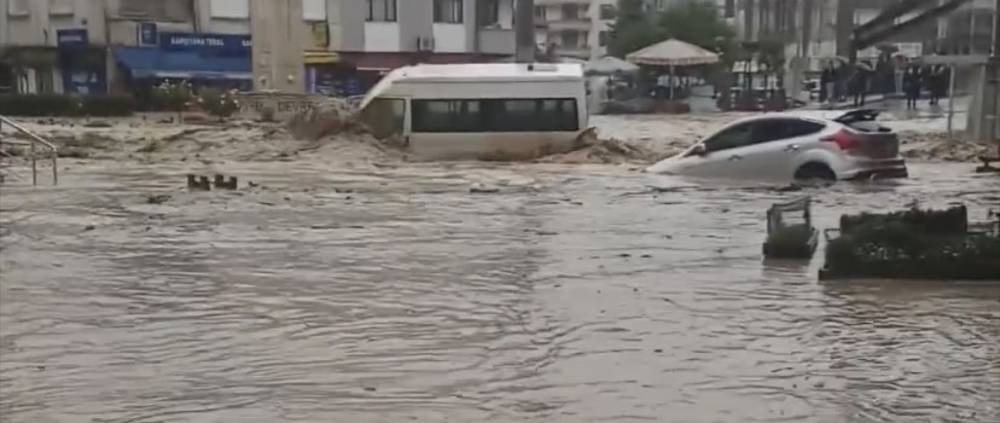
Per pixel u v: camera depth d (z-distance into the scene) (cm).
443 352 1045
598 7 15500
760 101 7600
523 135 3594
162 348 1070
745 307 1238
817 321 1162
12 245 1748
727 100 7681
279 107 5756
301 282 1417
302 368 991
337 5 8044
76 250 1697
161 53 7581
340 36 8075
